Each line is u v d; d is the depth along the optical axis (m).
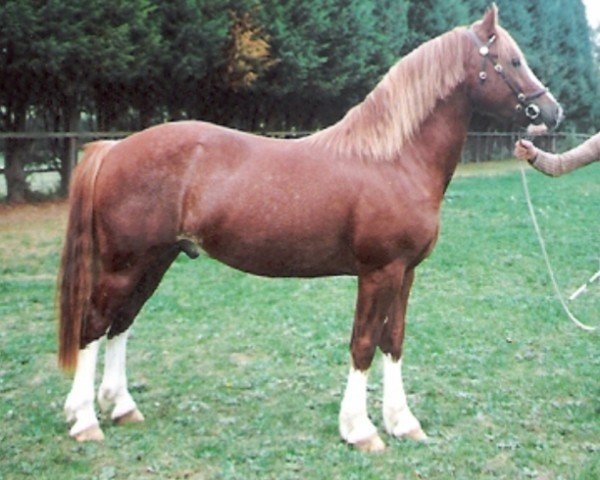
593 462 3.79
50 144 15.72
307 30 17.70
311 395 4.79
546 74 36.78
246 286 8.00
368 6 20.09
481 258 9.66
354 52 19.48
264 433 4.14
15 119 14.76
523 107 3.91
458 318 6.71
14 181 14.64
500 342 5.98
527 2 35.69
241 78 16.16
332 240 3.79
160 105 17.50
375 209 3.72
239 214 3.75
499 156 35.91
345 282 8.32
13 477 3.58
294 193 3.75
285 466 3.71
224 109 18.83
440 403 4.66
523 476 3.63
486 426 4.29
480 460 3.80
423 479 3.60
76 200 3.90
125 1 13.12
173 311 6.88
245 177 3.78
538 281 8.37
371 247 3.75
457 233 11.70
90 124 17.45
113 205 3.80
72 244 3.91
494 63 3.88
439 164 3.90
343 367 5.37
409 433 4.07
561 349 5.81
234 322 6.55
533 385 4.98
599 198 17.64
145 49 13.78
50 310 6.93
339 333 6.20
